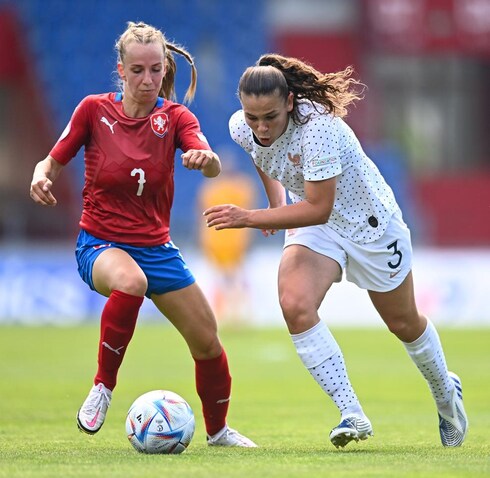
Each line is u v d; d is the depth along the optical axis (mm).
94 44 97938
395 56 104375
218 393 22328
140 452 20312
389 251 21484
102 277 20750
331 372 20703
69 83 97500
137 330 74812
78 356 53781
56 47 97688
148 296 21781
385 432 26188
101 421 20641
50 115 97812
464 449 21938
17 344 60781
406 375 45188
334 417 30219
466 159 106812
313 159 20297
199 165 20031
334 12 103125
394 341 65188
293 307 20688
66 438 24031
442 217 98000
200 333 21797
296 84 20281
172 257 21562
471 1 102438
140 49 20281
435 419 29656
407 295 21875
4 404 33156
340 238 21359
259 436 25125
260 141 20766
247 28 100375
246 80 19922
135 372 46062
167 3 98938
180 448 20297
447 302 80000
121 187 20938
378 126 104938
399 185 98000
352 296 80812
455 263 80438
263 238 87062
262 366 49688
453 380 22734
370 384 41312
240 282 74625
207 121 97875
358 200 21266
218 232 73688
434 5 102250
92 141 21203
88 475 16594
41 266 78875
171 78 22438
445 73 105750
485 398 35812
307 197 20422
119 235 21172
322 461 18812
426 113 105875
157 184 21062
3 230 92375
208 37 99375
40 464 18219
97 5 98188
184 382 41719
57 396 35844
